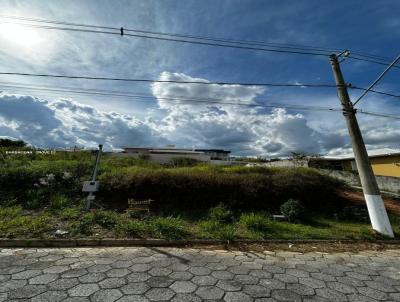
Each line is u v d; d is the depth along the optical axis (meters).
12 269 4.15
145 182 9.17
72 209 7.30
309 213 9.61
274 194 10.02
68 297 3.38
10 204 7.35
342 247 6.50
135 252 5.25
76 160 12.21
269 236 6.79
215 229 6.90
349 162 22.45
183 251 5.50
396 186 14.44
